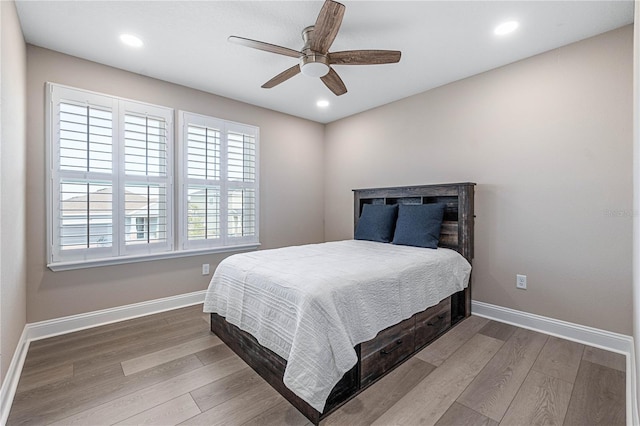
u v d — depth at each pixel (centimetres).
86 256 260
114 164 274
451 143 312
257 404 164
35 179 238
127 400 166
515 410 157
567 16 204
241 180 367
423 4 192
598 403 162
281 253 263
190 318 287
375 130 392
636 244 160
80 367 199
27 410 157
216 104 345
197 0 189
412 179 349
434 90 327
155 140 300
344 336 157
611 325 221
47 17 204
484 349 223
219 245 347
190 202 323
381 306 189
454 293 271
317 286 166
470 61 267
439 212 296
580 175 234
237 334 218
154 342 236
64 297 252
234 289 220
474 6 194
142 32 224
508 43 238
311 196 449
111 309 275
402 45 240
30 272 236
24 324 224
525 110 261
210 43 239
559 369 195
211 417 153
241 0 189
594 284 228
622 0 187
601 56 224
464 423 148
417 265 227
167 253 304
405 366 200
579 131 234
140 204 290
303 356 150
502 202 276
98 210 266
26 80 231
